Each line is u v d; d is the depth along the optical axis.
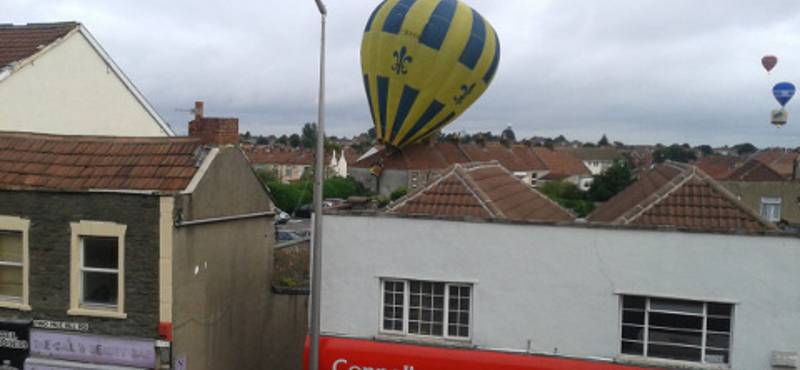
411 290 15.16
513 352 14.54
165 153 16.56
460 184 17.19
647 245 13.91
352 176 83.56
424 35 32.06
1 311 15.88
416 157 79.69
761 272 13.44
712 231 13.59
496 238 14.56
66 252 15.40
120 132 25.39
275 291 20.78
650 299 14.05
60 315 15.55
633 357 14.11
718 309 13.80
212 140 16.77
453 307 14.99
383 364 14.92
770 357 13.45
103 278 15.59
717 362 13.84
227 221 17.55
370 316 15.23
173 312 15.13
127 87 25.58
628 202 20.05
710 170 72.88
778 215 43.03
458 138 88.69
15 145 16.83
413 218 14.92
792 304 13.31
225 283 17.61
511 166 91.38
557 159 104.56
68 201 15.31
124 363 15.28
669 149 126.69
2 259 15.98
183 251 15.42
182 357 15.53
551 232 14.31
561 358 14.27
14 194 15.52
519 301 14.52
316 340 14.30
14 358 15.77
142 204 15.02
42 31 22.86
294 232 43.91
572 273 14.26
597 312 14.18
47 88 21.80
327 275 15.37
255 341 19.70
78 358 15.53
